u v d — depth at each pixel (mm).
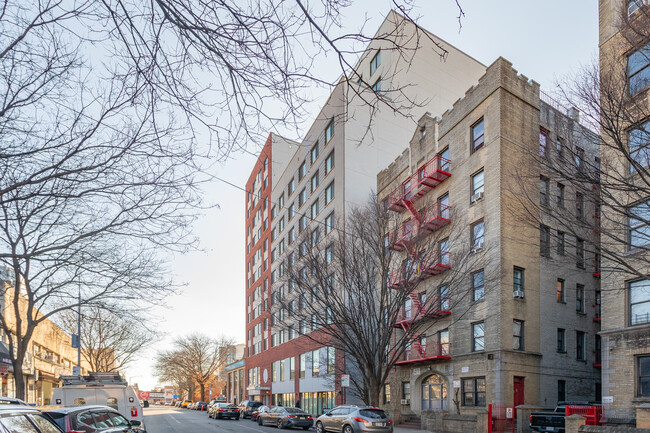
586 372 25109
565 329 24781
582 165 11547
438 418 22547
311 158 44219
